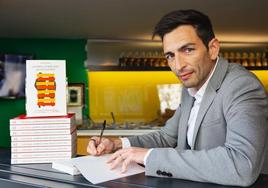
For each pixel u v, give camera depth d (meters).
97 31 3.50
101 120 4.24
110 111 4.27
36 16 2.72
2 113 3.68
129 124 3.91
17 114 3.76
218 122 1.07
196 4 2.40
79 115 3.64
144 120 4.33
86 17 2.79
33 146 1.15
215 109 1.07
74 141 1.23
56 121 1.15
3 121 3.68
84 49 4.07
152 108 4.35
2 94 3.60
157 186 0.84
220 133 1.07
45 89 1.19
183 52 1.02
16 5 2.37
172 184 0.86
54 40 3.98
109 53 4.12
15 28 3.23
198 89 1.17
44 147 1.15
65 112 1.19
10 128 1.14
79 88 3.71
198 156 0.90
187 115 1.26
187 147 1.26
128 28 3.33
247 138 0.89
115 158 1.04
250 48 4.34
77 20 2.91
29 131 1.15
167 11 2.61
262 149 0.90
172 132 1.44
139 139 1.37
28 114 1.18
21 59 3.75
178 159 0.91
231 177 0.85
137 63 4.14
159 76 4.37
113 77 4.29
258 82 1.03
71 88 3.68
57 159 1.15
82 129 3.45
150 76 4.36
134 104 4.33
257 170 0.88
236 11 2.63
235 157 0.87
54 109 1.19
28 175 1.01
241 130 0.91
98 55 4.11
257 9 2.57
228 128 0.98
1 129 3.67
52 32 3.52
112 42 4.12
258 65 4.27
